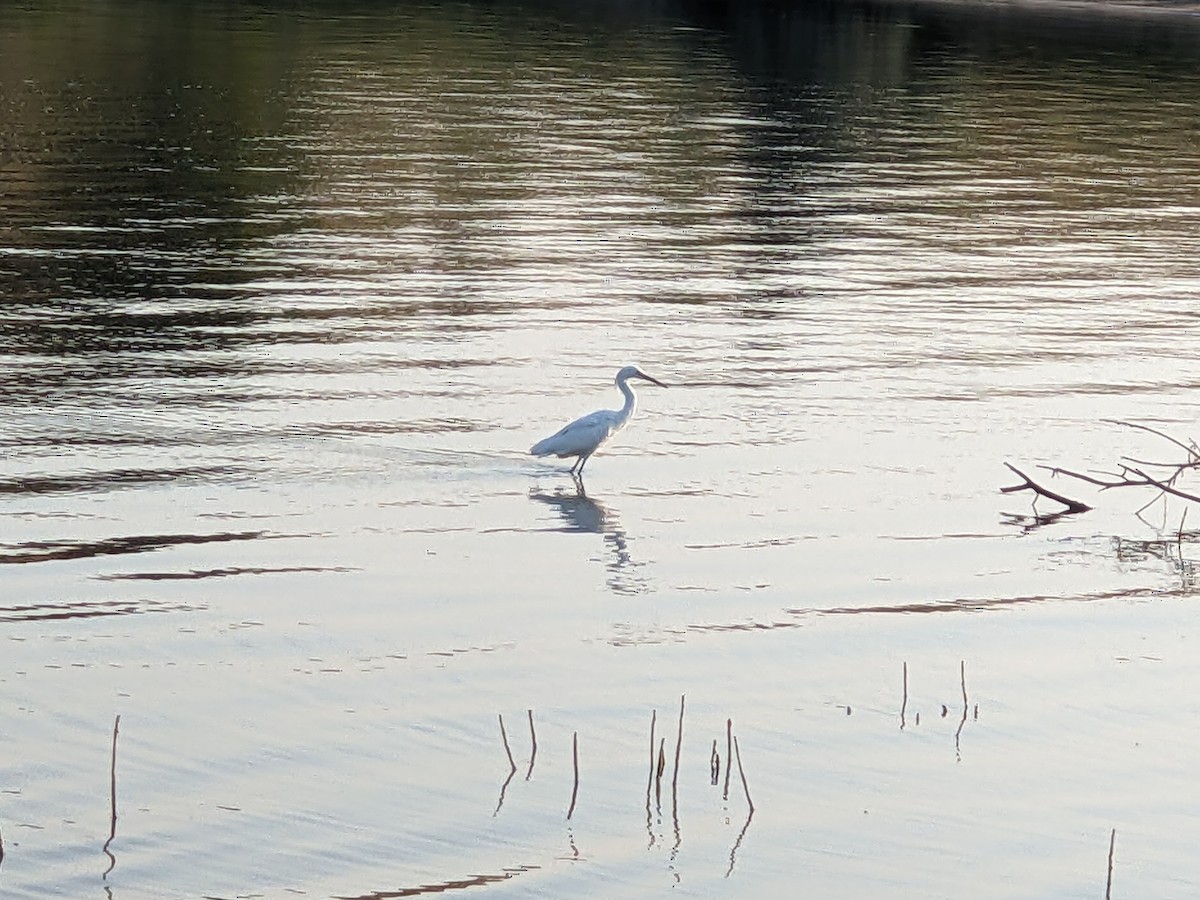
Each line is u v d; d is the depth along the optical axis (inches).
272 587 577.3
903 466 737.6
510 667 517.3
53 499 653.9
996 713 492.7
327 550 615.5
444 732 470.3
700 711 490.9
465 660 521.3
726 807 431.5
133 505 651.5
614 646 537.0
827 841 416.8
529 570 604.1
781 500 690.2
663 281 1078.4
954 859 410.0
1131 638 554.3
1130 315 1031.0
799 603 580.1
